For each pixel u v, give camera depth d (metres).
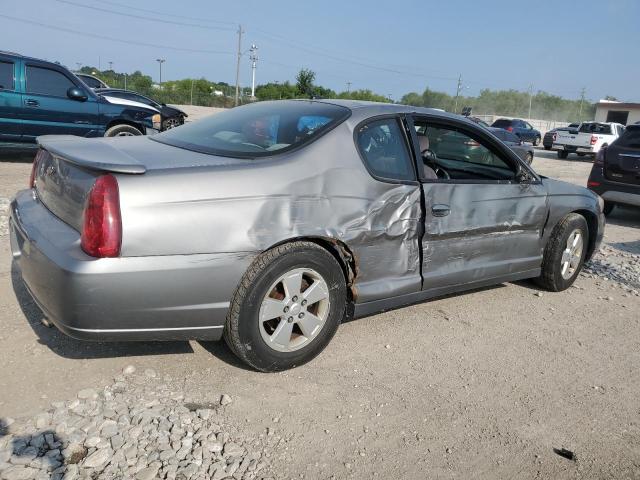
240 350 3.02
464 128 4.20
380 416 2.93
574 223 4.93
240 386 3.05
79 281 2.54
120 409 2.72
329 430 2.77
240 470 2.41
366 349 3.64
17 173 8.87
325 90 38.50
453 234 3.92
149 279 2.66
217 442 2.57
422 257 3.78
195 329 2.89
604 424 3.07
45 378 2.96
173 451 2.46
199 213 2.77
